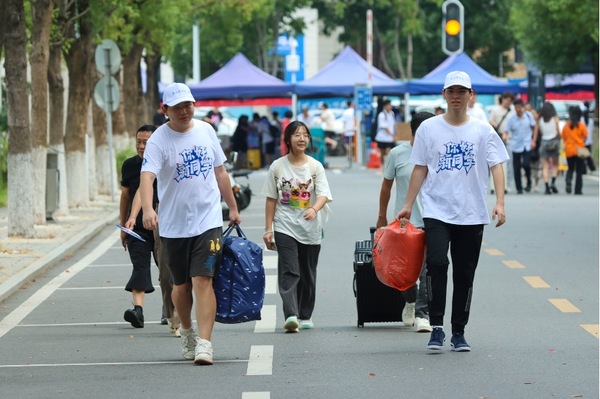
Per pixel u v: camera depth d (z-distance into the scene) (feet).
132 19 192.13
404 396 56.90
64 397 57.88
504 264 108.27
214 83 302.45
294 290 75.82
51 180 151.74
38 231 135.03
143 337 75.61
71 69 169.58
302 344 71.56
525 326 76.64
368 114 333.62
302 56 493.77
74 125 171.12
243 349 70.23
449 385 59.31
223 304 66.03
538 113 218.18
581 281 97.40
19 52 129.39
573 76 339.77
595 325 76.69
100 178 202.18
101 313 86.12
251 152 295.89
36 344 73.31
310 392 57.98
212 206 64.85
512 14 310.86
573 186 216.33
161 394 58.03
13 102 131.03
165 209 65.05
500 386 59.00
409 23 455.22
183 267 65.77
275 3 417.69
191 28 404.77
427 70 501.97
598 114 284.82
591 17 272.51
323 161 292.20
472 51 503.20
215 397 57.11
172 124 64.85
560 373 61.98
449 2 184.44
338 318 81.51
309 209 76.33
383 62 476.54
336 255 116.26
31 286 100.37
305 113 296.71
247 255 66.13
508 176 202.80
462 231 67.41
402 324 78.79
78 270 110.73
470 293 68.13
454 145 66.95
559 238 129.59
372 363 65.21
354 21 483.51
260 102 336.70
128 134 237.66
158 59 279.69
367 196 194.29
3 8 125.39
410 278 68.69
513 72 531.50
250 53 472.85
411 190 68.23
